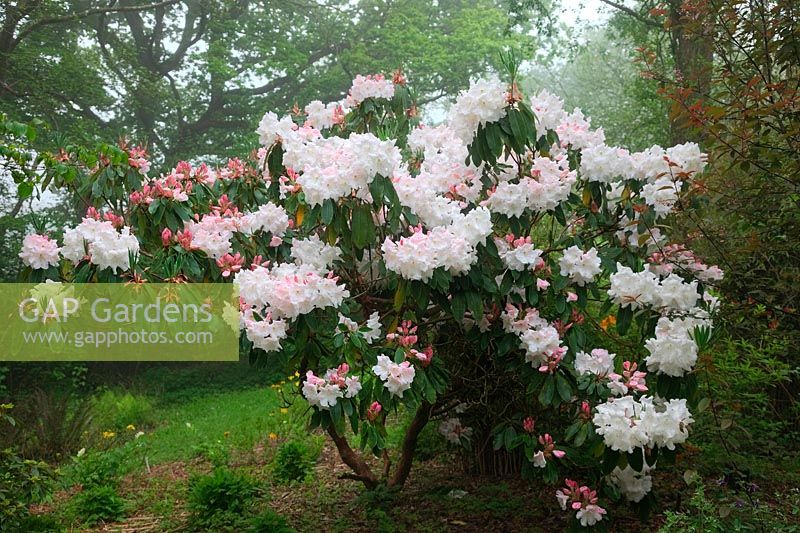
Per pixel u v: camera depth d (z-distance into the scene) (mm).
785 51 3555
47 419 6699
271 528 3814
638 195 3734
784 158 3525
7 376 10688
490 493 4328
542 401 3453
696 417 4020
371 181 3193
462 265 3229
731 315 3668
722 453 3990
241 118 15797
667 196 3602
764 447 4398
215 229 3809
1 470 3938
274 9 15500
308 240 3771
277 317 3395
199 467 5910
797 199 3621
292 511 4414
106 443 6949
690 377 3273
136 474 5793
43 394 7484
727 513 2939
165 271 3570
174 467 6016
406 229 3711
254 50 15477
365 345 3352
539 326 3576
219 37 15250
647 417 2992
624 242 3828
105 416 8789
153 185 3926
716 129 3418
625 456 3107
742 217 3854
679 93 3537
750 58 3684
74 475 5523
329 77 15328
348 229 3344
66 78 12172
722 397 4000
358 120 4477
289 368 3471
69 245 3545
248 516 4250
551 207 3625
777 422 4539
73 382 10844
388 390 3320
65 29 13219
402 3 16172
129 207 3906
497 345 3734
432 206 3484
